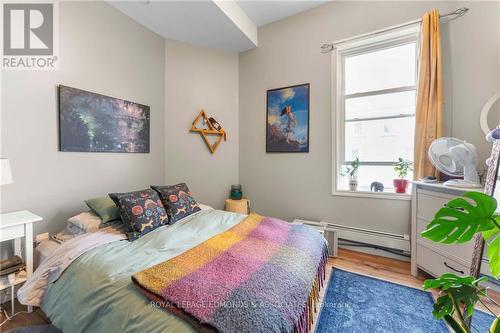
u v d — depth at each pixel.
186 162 3.04
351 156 2.76
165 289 0.98
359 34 2.51
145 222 1.74
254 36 3.09
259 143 3.21
